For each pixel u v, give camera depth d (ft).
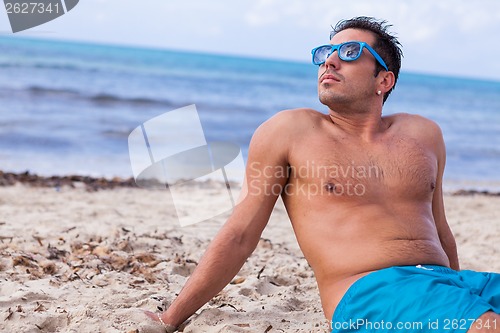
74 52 131.44
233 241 8.88
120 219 18.24
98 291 10.92
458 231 19.21
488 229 19.49
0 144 37.17
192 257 14.32
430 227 8.59
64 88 70.08
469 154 52.42
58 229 15.93
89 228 16.34
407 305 7.23
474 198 27.96
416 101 115.03
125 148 38.96
